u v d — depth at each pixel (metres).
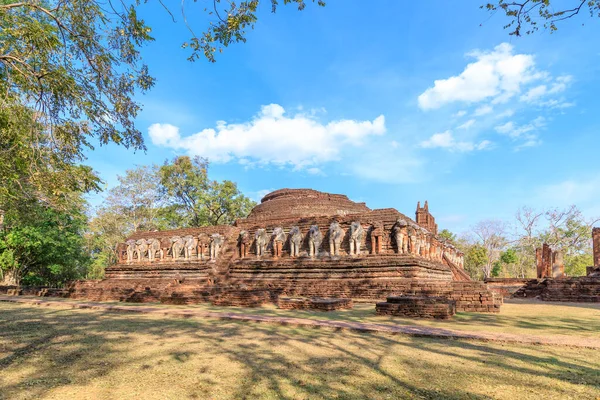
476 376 5.49
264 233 25.16
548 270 32.97
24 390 5.02
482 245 52.91
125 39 9.98
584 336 8.48
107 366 6.20
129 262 30.05
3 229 28.62
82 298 21.84
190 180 41.03
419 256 21.92
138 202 43.72
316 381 5.36
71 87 9.52
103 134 10.62
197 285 23.17
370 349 7.29
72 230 31.78
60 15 9.65
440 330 8.91
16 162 10.02
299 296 20.27
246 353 7.04
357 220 22.73
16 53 8.78
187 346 7.67
